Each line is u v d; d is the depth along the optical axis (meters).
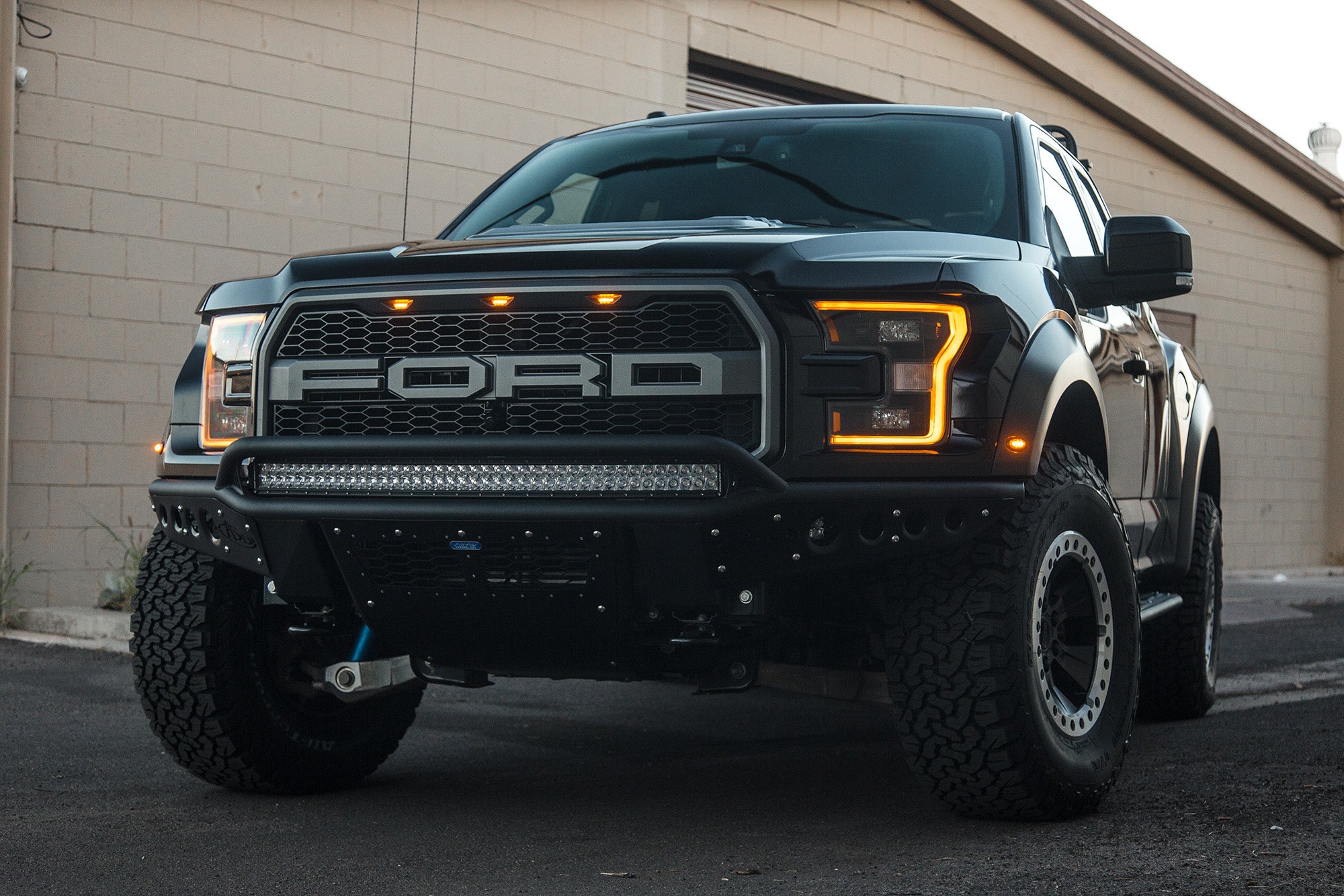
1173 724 5.30
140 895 2.84
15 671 6.22
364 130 9.16
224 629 3.71
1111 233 3.88
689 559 3.03
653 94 10.77
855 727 5.21
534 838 3.34
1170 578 5.19
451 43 9.57
